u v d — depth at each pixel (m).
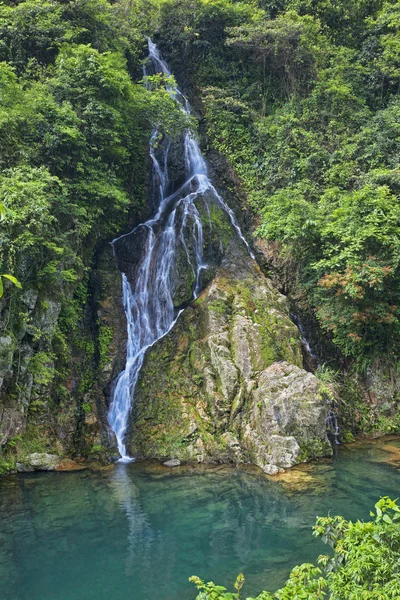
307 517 9.06
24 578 7.25
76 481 11.25
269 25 21.06
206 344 14.67
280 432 12.23
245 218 19.52
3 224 10.99
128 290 16.92
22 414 12.20
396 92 21.28
